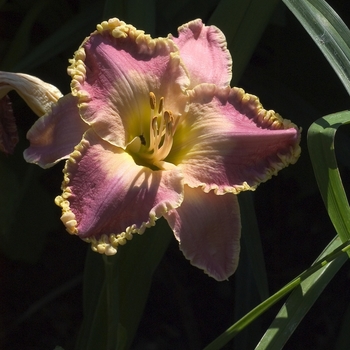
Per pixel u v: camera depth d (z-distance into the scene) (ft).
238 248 3.24
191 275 4.32
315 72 4.18
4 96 3.39
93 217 3.13
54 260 4.26
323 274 3.34
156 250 3.56
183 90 3.31
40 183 4.14
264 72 4.10
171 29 3.82
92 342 3.50
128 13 3.62
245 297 3.84
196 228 3.23
